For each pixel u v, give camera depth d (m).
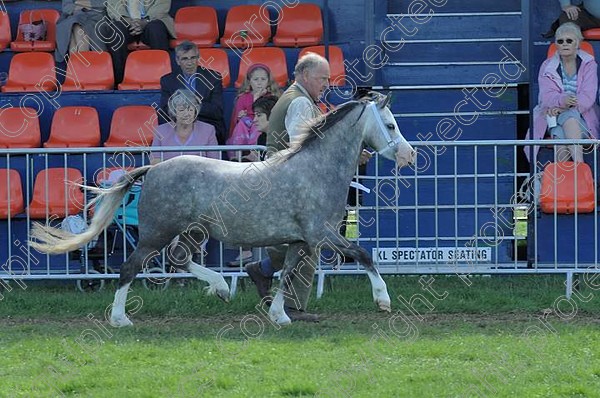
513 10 17.06
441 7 17.09
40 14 18.64
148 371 10.14
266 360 10.52
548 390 9.41
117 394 9.38
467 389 9.45
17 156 15.34
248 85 15.53
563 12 16.83
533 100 16.27
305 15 17.95
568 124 15.41
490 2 17.06
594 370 10.02
